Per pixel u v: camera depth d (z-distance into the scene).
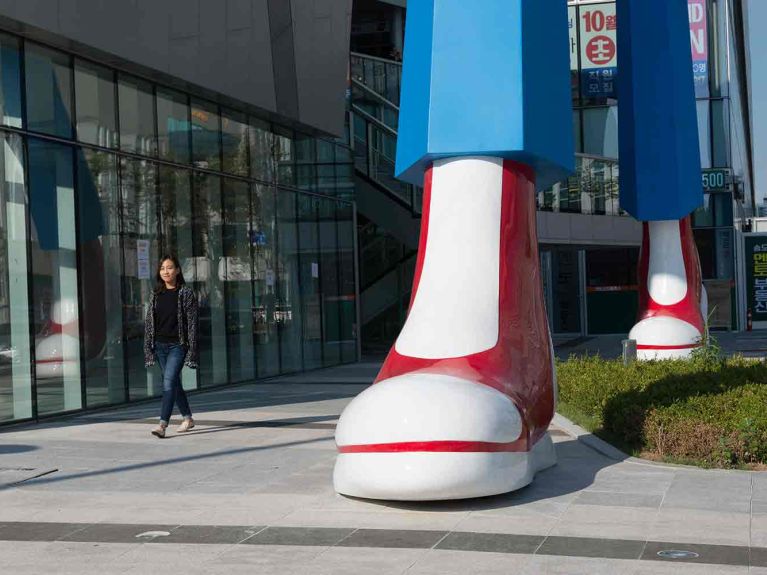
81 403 14.31
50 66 13.91
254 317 19.55
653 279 18.08
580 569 5.36
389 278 29.58
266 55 18.73
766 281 40.09
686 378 12.24
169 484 8.16
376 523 6.59
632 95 17.95
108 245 15.10
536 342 8.70
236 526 6.56
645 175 17.83
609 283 38.94
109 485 8.16
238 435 11.18
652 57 17.83
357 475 7.15
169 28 15.66
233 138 18.92
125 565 5.62
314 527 6.50
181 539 6.22
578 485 7.80
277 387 18.08
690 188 17.89
